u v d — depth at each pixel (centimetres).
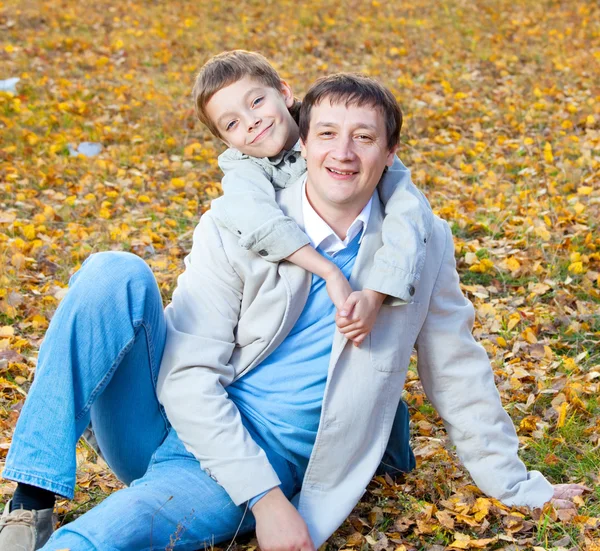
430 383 259
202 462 231
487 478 259
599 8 1320
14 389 360
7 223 538
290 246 230
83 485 289
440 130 769
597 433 317
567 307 422
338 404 235
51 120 753
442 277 249
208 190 609
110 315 225
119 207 578
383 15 1264
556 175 625
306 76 973
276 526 223
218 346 239
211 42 1112
